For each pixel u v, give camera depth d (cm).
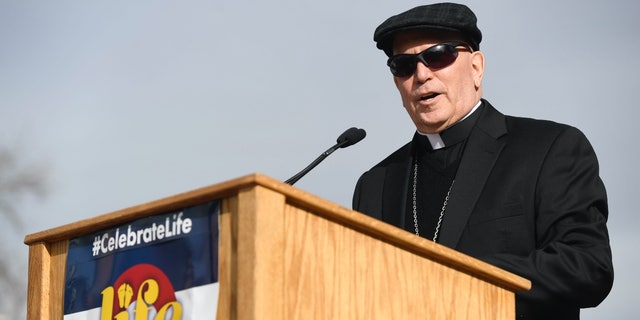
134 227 809
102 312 819
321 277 762
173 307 771
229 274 745
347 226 782
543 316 1044
